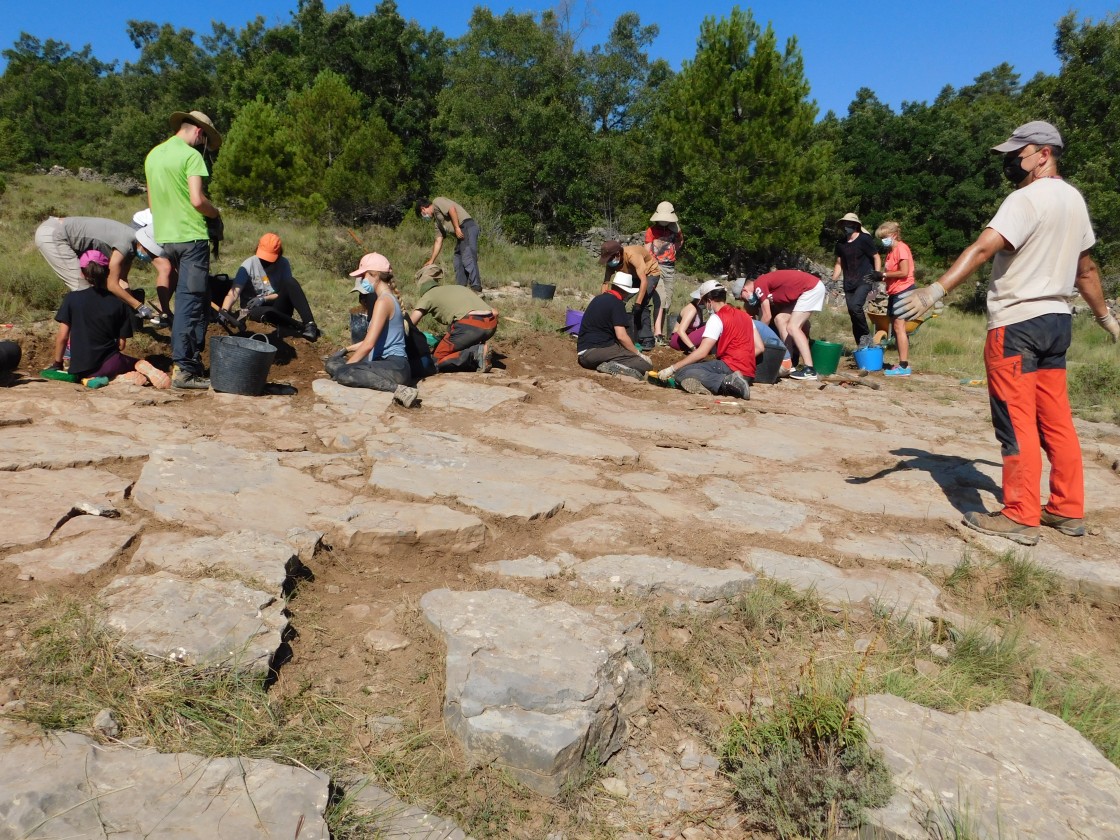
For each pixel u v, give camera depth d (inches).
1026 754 99.7
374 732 100.0
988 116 1515.7
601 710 101.8
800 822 91.4
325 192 946.1
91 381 230.4
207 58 2817.4
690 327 363.3
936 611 139.6
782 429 253.1
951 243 1471.5
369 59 1446.9
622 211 1274.6
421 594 132.1
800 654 125.4
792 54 1023.0
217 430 200.7
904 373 384.8
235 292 295.1
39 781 78.6
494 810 91.2
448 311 291.7
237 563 125.2
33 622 106.7
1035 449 163.6
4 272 320.5
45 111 2406.5
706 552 152.5
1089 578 149.5
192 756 86.2
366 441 200.1
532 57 1382.9
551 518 164.7
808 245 1046.4
